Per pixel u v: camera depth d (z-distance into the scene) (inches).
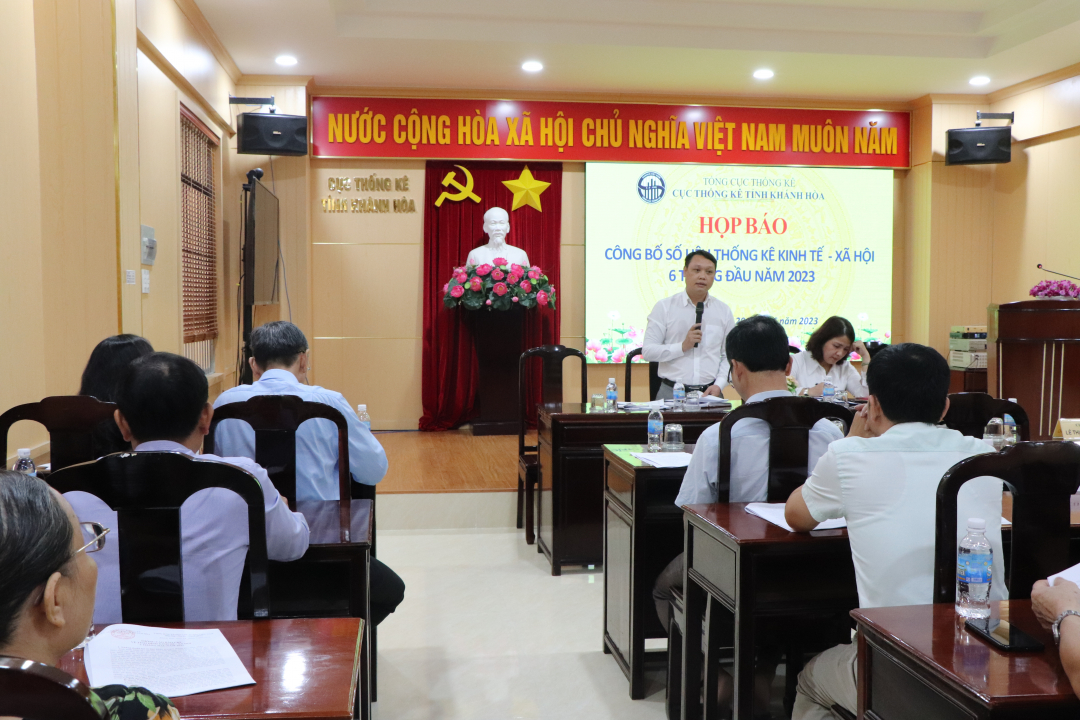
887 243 306.5
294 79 272.1
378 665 117.0
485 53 251.1
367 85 283.6
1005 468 59.2
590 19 241.3
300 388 99.8
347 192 287.4
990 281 303.9
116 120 148.5
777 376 96.0
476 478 208.4
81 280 148.0
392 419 293.0
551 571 159.9
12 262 132.9
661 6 241.8
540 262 294.0
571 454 157.5
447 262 289.4
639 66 263.4
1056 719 43.6
